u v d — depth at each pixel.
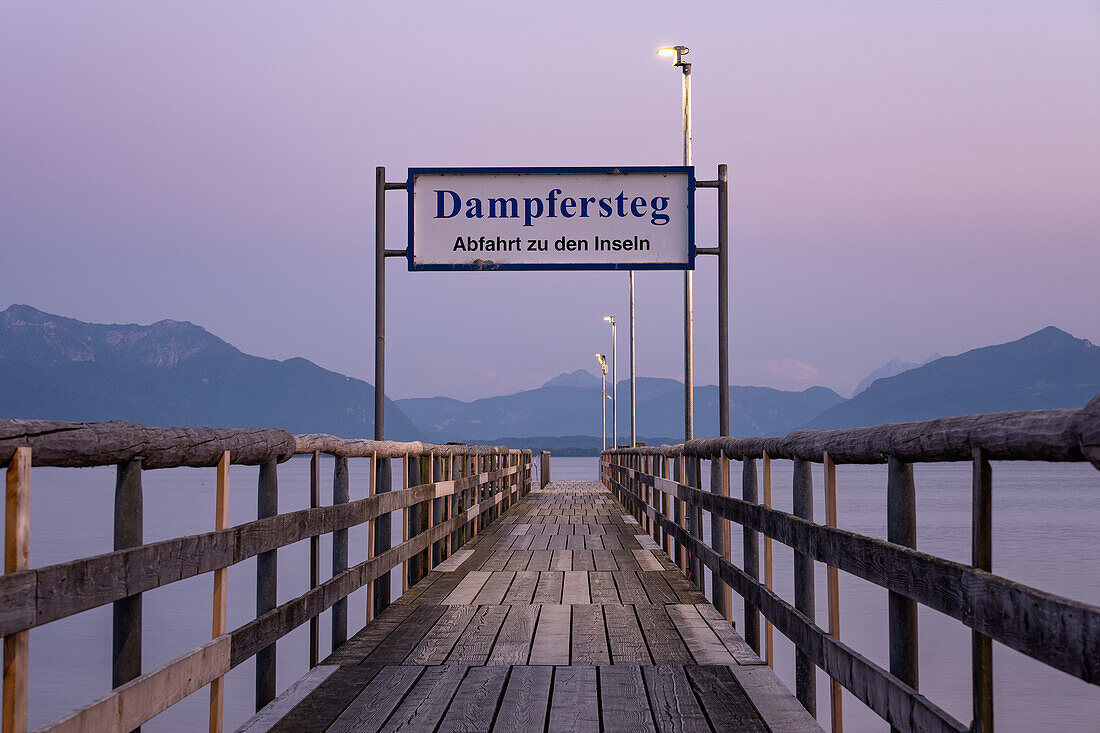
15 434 2.93
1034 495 95.00
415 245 12.71
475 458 17.17
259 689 5.54
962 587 2.96
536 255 12.73
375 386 12.47
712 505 8.53
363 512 7.77
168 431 4.06
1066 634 2.30
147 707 3.72
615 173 12.77
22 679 2.93
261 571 5.40
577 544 15.18
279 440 5.47
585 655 6.98
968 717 15.05
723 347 12.75
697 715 5.42
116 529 3.78
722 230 12.81
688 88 21.86
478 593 9.98
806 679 5.43
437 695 5.87
